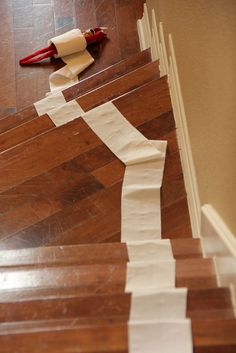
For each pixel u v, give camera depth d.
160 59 2.23
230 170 1.25
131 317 1.21
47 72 2.62
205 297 1.24
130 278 1.41
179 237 1.75
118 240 1.75
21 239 1.75
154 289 1.32
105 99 2.20
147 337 1.04
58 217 1.80
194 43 1.59
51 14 2.82
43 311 1.25
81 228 1.78
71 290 1.39
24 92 2.56
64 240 1.75
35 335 1.04
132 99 2.08
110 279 1.41
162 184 1.87
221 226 1.35
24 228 1.78
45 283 1.41
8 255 1.58
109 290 1.38
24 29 2.76
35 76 2.61
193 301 1.23
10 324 1.20
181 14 1.74
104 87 2.23
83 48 2.66
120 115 2.04
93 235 1.76
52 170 1.91
